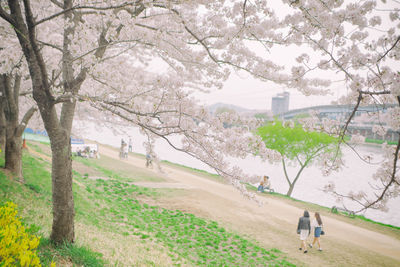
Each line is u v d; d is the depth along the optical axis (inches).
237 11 192.4
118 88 263.0
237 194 888.3
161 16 276.5
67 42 267.7
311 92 209.3
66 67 257.0
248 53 242.5
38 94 216.5
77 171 775.7
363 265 458.3
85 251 251.6
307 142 996.6
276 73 212.8
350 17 147.1
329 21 152.3
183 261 357.4
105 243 323.0
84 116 731.4
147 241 404.2
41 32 382.9
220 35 230.4
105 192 641.6
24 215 309.0
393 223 862.5
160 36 236.1
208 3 209.0
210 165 203.0
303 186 1492.4
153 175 999.0
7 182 396.5
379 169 150.9
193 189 864.3
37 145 982.4
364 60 143.7
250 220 647.8
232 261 413.4
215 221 603.2
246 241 510.6
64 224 249.8
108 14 225.0
